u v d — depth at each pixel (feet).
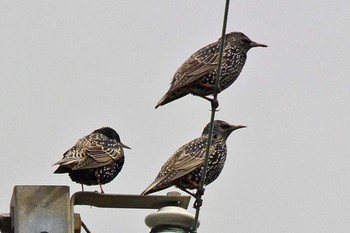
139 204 33.58
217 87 34.14
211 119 32.94
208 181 45.09
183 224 32.63
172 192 33.78
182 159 43.57
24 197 30.99
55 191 31.27
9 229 32.12
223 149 45.29
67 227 31.07
